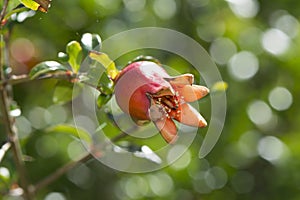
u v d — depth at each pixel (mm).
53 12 1015
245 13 1164
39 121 1093
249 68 1188
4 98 830
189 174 1156
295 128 1272
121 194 1169
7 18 782
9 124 841
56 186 1136
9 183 891
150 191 1162
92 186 1161
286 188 1209
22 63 1063
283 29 1222
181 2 1153
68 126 906
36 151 1102
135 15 1103
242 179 1211
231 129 1173
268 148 1215
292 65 1218
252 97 1195
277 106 1220
